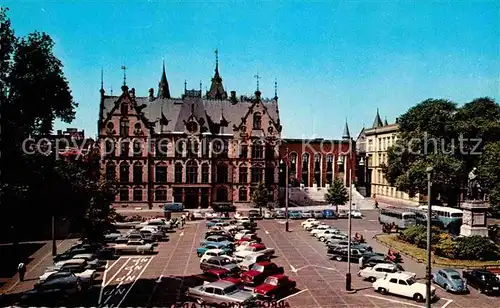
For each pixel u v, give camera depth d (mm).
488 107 73625
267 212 76375
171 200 83188
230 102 91438
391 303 31641
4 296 32969
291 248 50844
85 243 47000
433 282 36750
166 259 45094
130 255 47094
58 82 31297
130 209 81438
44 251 49156
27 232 33312
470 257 44000
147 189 82625
